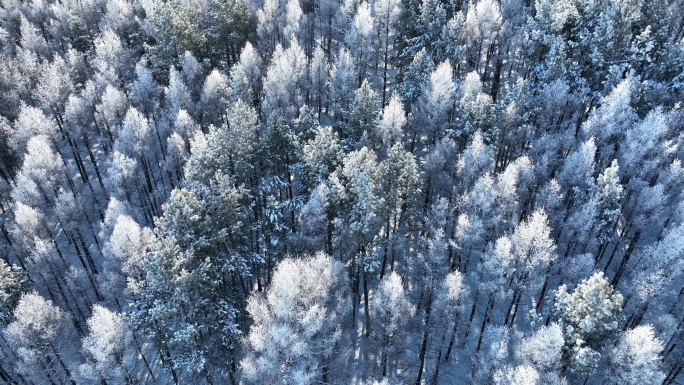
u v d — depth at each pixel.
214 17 77.19
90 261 57.06
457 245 45.84
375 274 50.53
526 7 81.12
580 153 49.75
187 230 40.91
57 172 60.62
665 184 51.09
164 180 67.31
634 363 34.59
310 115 53.16
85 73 79.12
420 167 61.88
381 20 75.88
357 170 41.97
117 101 66.50
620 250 53.50
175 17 70.56
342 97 67.56
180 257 38.28
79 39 85.25
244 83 62.34
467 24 71.19
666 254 42.38
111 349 39.78
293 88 67.81
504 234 47.56
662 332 41.22
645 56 64.44
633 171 53.50
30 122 63.75
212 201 42.62
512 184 45.88
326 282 40.06
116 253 45.25
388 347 41.97
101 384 42.00
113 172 57.81
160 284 38.38
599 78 65.06
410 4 76.12
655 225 50.94
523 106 60.50
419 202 54.59
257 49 79.00
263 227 48.31
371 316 47.59
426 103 61.28
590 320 34.88
